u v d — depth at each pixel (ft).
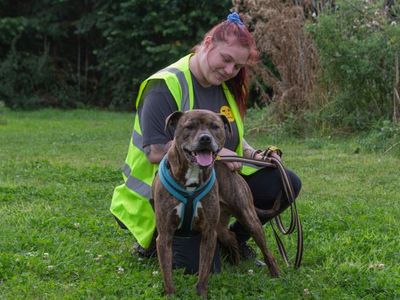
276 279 8.11
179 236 8.19
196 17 38.70
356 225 10.83
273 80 24.39
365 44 21.22
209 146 7.15
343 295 7.73
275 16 23.22
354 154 19.44
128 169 9.00
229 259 9.18
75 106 42.78
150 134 8.30
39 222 11.00
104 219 11.41
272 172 8.91
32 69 41.86
